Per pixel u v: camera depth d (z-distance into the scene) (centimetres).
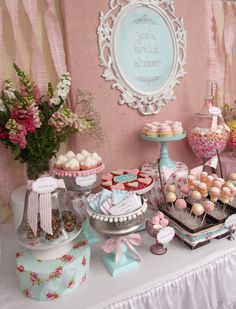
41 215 74
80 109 121
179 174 122
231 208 106
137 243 87
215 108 136
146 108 139
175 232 100
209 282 91
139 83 134
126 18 126
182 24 141
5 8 107
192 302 88
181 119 153
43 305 72
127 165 140
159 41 137
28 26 112
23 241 75
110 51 124
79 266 77
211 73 162
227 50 168
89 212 82
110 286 79
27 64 115
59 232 76
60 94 105
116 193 88
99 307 73
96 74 123
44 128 103
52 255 77
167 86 143
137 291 78
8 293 77
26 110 91
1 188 117
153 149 146
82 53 119
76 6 114
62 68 118
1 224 120
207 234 95
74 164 98
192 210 98
